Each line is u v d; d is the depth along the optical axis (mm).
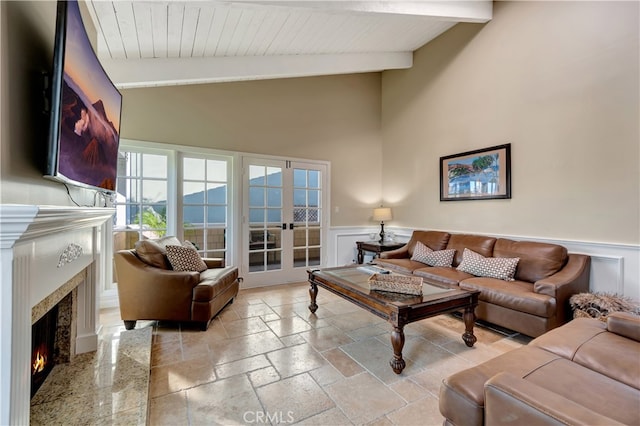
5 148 1057
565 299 2479
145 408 1503
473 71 3891
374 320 2973
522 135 3357
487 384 992
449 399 1188
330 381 1923
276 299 3676
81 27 1444
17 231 900
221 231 4156
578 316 2406
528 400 881
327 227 4988
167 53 3045
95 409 1482
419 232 4398
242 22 2734
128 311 2693
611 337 1552
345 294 2594
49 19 1466
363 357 2232
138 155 3598
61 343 1931
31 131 1261
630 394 1150
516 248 3188
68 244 1555
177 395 1768
